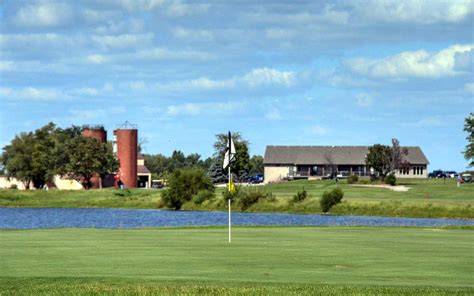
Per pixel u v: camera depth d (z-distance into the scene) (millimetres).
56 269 41062
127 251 51031
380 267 42781
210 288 33594
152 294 32375
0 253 49562
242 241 60281
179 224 121875
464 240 62219
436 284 36219
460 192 195125
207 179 181500
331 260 45938
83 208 196500
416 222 122500
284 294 32375
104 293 32531
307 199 162625
